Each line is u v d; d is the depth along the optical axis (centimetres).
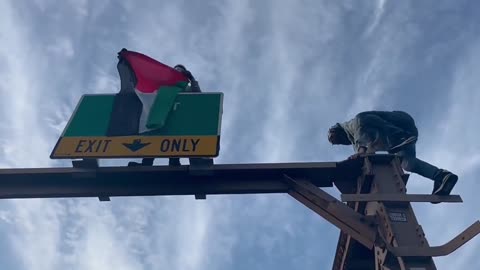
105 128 816
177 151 770
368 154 743
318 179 776
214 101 860
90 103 866
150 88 873
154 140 790
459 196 690
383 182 715
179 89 883
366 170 732
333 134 837
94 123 826
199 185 783
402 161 734
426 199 683
